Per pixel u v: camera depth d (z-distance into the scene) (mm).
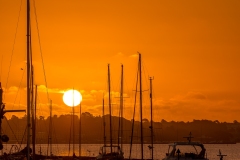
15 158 197125
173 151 168875
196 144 169125
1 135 167125
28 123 165375
